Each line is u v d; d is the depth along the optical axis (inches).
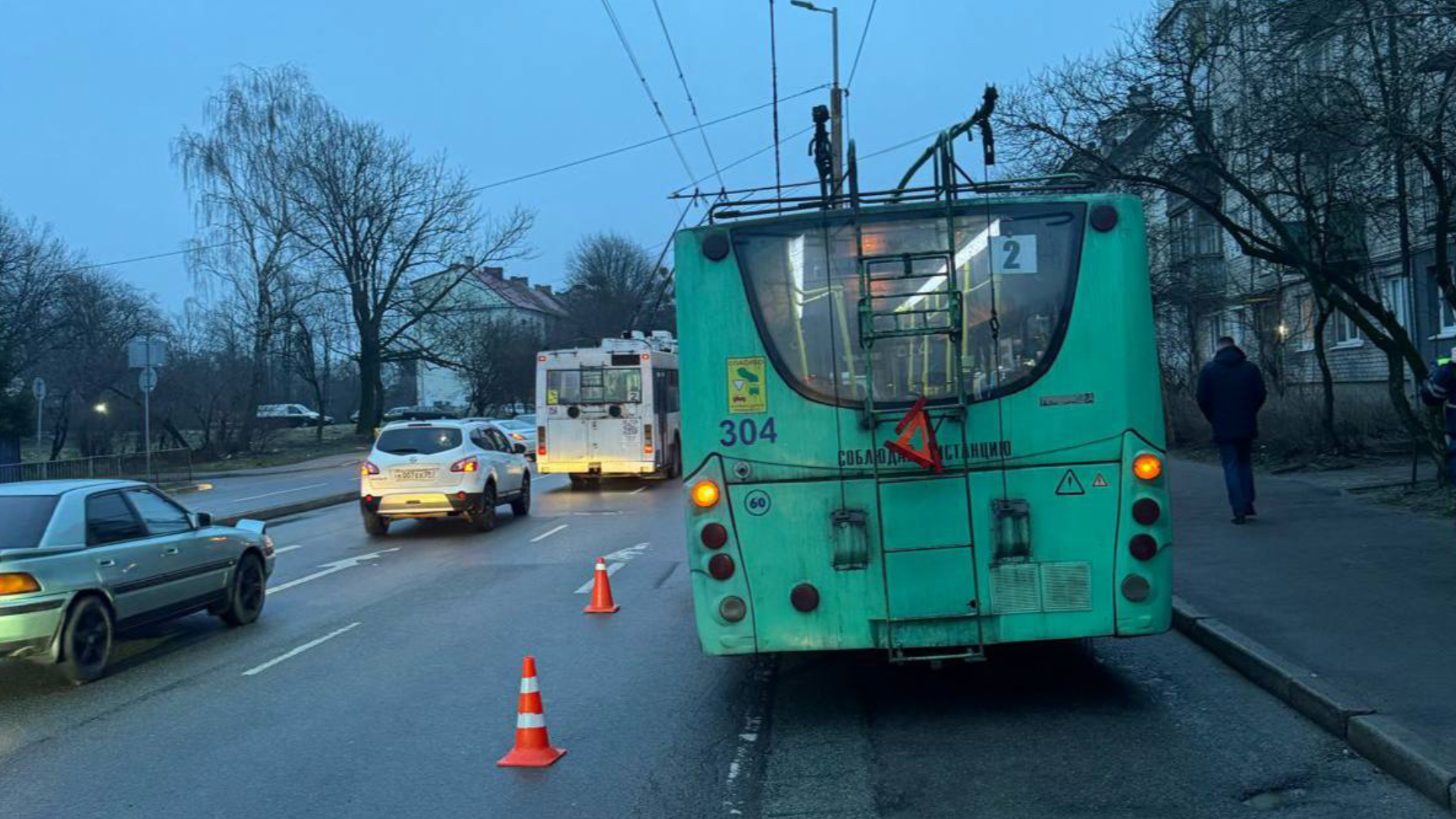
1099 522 258.8
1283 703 269.0
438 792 235.5
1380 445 744.3
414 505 702.5
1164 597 258.8
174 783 248.2
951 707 284.2
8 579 325.4
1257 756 234.5
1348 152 472.1
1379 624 309.6
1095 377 259.8
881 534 260.1
